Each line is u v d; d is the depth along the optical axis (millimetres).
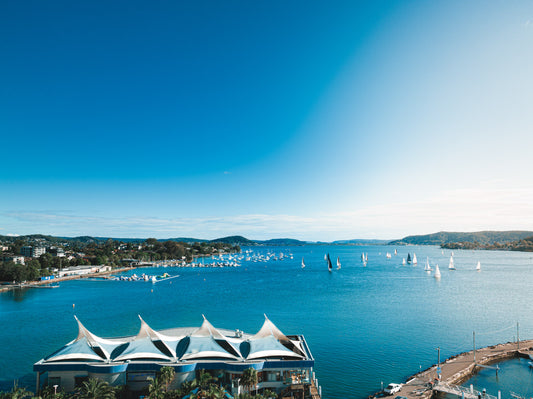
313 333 128000
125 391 64750
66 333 130750
